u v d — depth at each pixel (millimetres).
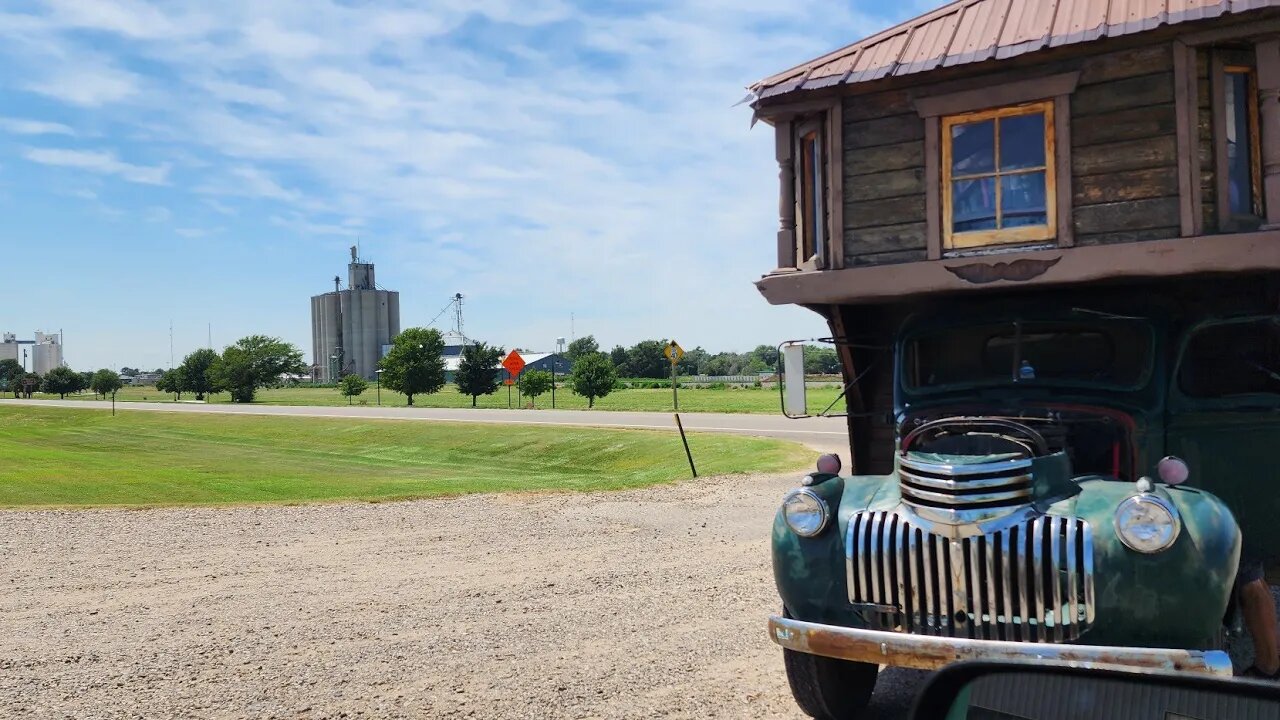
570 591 8586
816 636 4422
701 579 9016
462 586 8859
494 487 17156
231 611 7938
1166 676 2014
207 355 101938
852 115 6180
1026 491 4289
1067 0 5805
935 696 2377
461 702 5531
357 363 178625
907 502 4523
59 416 68500
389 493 16016
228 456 29641
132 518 13195
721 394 76375
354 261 180875
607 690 5715
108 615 7840
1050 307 5770
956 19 6156
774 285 6285
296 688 5828
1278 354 5664
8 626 7496
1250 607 4539
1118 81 5406
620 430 32125
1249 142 5289
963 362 5930
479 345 65875
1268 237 4945
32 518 13109
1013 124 5727
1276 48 5152
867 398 6973
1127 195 5367
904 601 4387
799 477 17500
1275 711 1884
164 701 5602
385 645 6801
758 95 6387
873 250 6082
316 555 10555
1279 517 5492
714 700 5508
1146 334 5316
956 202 5859
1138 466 5023
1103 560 4023
